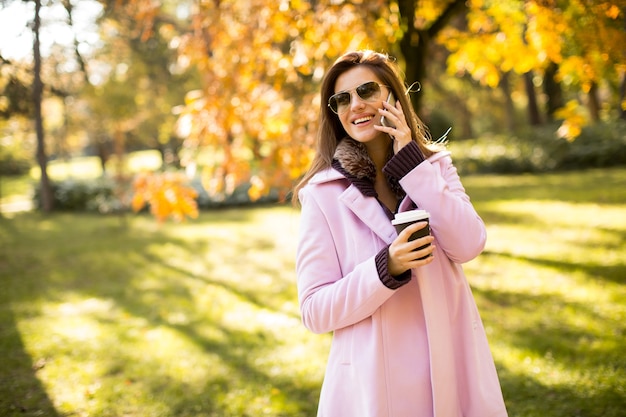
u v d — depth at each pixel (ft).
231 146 17.71
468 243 4.97
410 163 5.06
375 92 5.35
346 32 16.01
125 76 62.54
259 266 26.76
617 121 59.52
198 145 18.08
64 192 57.21
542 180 52.54
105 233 40.68
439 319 4.94
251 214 46.52
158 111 70.54
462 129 109.40
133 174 44.24
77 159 152.87
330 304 4.87
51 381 14.01
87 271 28.22
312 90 17.71
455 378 4.99
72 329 18.38
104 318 19.62
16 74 20.04
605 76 15.17
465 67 19.19
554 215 32.94
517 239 27.30
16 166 97.19
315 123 16.87
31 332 18.16
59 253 33.60
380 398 4.87
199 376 13.85
